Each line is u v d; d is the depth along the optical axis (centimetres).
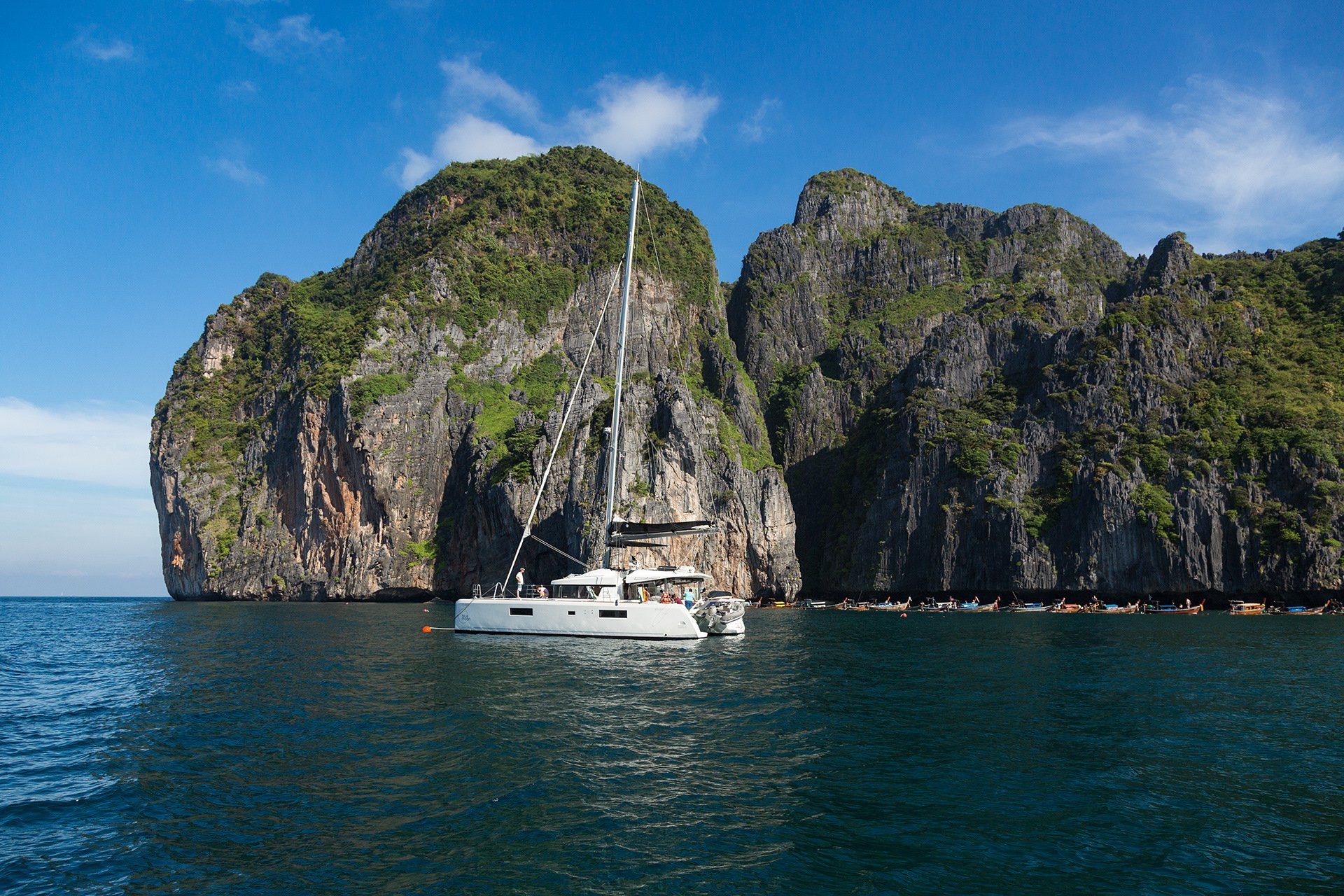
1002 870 1069
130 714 2059
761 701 2238
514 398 12531
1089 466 9475
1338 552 7825
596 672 2761
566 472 10081
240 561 11262
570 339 13588
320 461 11181
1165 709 2164
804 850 1127
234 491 12131
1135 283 12325
